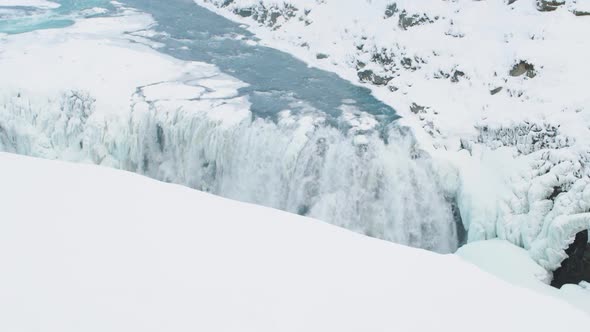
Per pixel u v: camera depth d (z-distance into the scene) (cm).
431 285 240
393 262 258
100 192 275
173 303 185
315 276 228
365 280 233
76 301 174
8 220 224
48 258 197
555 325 227
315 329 188
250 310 191
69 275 188
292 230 273
